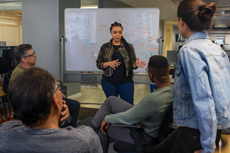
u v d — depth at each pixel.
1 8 5.35
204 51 0.99
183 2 1.09
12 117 2.52
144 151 1.48
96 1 6.09
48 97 0.61
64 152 0.59
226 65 1.04
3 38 5.46
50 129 0.62
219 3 6.92
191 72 0.95
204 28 1.06
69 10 3.50
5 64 2.89
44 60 4.38
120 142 1.57
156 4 6.83
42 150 0.58
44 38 4.32
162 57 1.44
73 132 0.66
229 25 10.73
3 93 2.28
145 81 3.49
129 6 6.96
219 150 1.94
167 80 1.45
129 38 3.40
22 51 2.24
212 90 0.95
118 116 1.50
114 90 2.62
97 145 0.68
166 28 11.70
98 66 2.66
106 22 3.44
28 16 4.36
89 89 5.79
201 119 0.90
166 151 1.28
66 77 3.68
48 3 4.21
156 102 1.40
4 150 0.59
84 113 3.36
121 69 2.57
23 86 0.59
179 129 1.10
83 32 3.51
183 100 1.04
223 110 0.96
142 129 1.57
